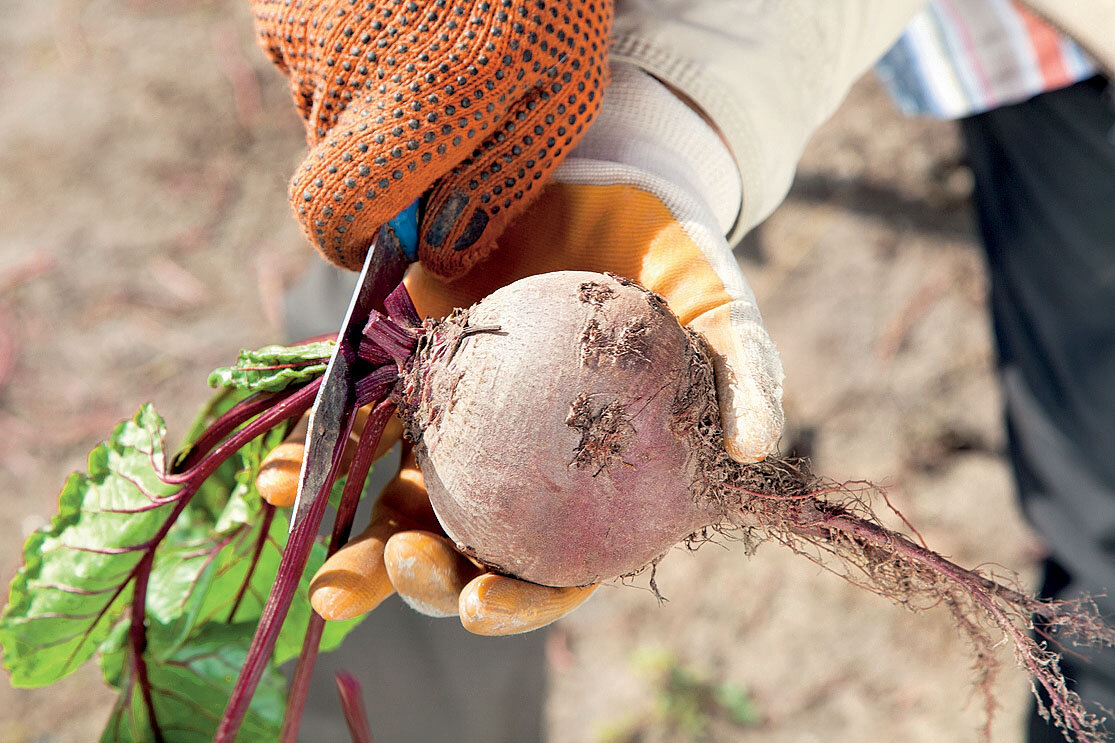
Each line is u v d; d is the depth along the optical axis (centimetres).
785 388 356
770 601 318
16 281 378
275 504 108
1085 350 203
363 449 104
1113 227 195
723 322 97
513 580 96
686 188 114
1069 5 153
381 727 222
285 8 105
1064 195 200
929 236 385
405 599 101
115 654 135
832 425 349
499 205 106
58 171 407
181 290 380
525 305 93
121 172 406
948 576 96
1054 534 212
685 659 308
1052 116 197
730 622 315
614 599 321
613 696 303
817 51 138
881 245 383
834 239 386
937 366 358
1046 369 211
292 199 104
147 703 136
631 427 88
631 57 123
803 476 97
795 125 136
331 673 218
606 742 294
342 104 103
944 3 198
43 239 389
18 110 424
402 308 102
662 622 316
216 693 134
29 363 362
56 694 291
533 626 97
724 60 127
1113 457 200
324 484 98
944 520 328
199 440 115
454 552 100
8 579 313
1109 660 171
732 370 93
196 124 419
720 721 299
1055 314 207
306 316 237
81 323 371
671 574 324
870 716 297
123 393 356
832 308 372
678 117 121
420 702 222
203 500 133
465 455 90
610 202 109
